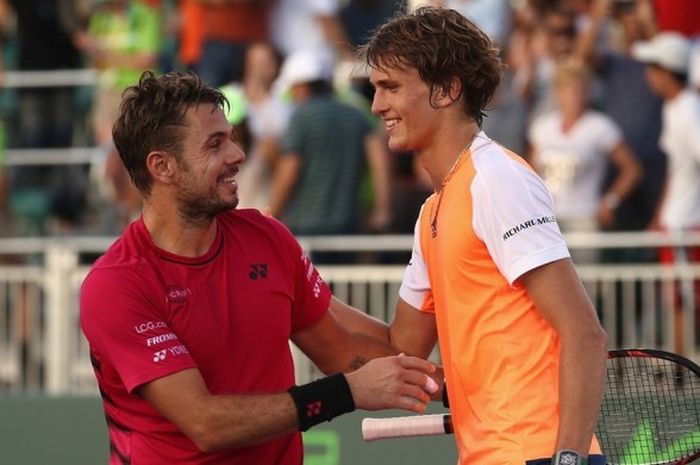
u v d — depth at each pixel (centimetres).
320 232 2730
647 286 2483
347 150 2738
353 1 2869
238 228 1320
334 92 2794
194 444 1274
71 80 3128
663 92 2645
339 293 2572
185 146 1262
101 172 3059
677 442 1431
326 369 1429
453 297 1242
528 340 1215
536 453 1195
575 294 1190
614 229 2658
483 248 1220
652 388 1508
